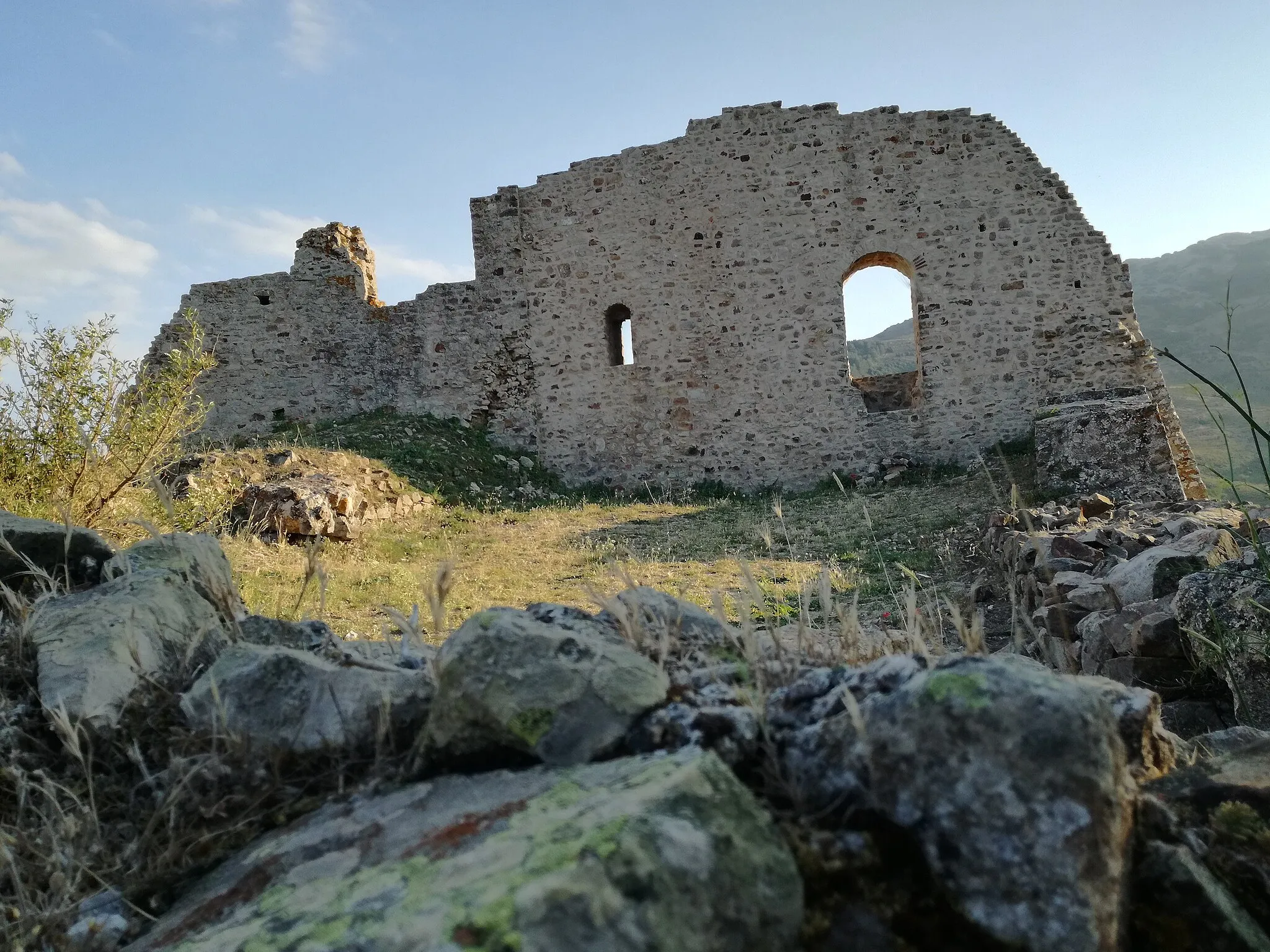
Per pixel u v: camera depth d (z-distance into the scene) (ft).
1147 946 5.20
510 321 57.93
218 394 57.57
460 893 4.29
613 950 3.84
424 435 53.83
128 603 8.74
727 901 4.30
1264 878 5.58
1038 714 4.98
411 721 6.98
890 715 5.23
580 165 57.21
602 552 34.81
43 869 6.19
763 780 5.60
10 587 10.09
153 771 7.31
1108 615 15.57
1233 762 6.56
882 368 180.24
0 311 22.59
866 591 26.58
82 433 22.58
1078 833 4.68
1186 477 45.70
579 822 4.64
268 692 7.25
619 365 56.49
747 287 54.49
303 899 5.06
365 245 61.67
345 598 24.84
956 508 39.09
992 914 4.58
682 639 8.09
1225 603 12.16
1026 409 51.01
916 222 52.70
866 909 4.80
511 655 6.33
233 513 35.73
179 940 5.26
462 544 37.40
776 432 53.88
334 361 58.44
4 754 7.20
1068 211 51.67
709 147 55.16
